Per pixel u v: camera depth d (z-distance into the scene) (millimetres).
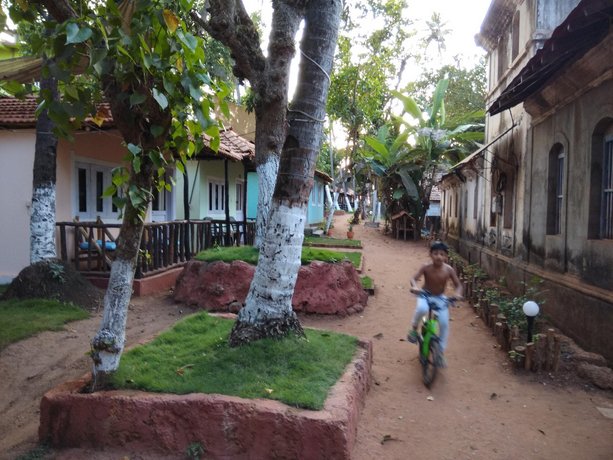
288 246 5223
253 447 3797
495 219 13094
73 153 10484
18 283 8422
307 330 6027
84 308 8375
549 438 4543
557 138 8266
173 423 3914
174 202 14883
